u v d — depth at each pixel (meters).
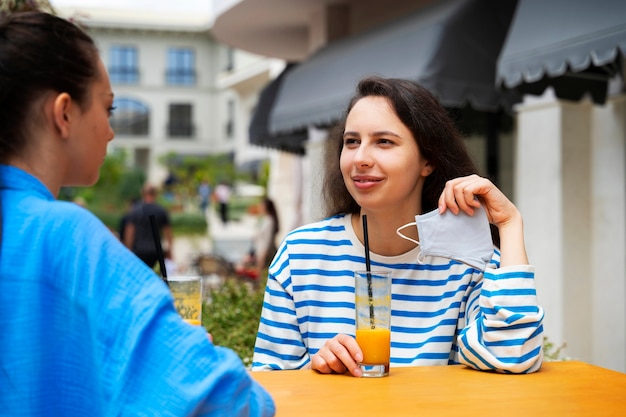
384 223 2.01
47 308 1.10
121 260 1.12
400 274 2.03
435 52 5.07
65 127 1.20
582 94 4.81
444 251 1.81
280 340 2.04
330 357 1.70
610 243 5.16
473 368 1.78
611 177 5.14
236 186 33.62
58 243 1.12
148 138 40.72
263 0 7.76
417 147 1.97
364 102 1.96
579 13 3.85
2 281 1.10
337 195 2.17
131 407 1.07
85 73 1.21
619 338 5.08
